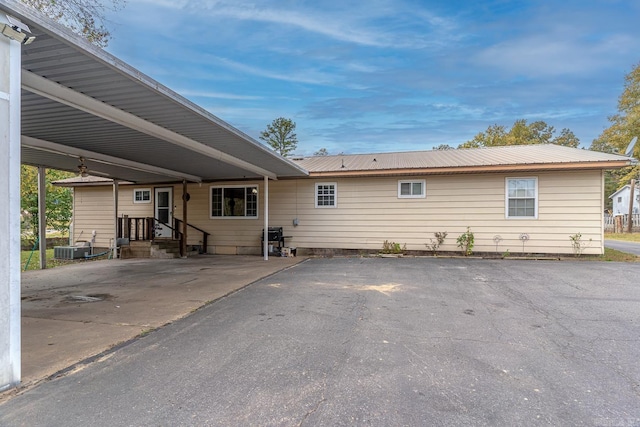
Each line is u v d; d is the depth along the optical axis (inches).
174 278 298.2
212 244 515.2
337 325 166.4
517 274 296.7
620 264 343.6
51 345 142.7
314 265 370.6
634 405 95.3
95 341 147.3
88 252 499.5
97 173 432.8
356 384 107.7
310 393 102.3
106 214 562.3
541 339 146.3
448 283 263.6
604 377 112.0
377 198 451.8
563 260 374.9
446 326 163.9
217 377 113.3
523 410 92.7
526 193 404.2
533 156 425.1
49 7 374.6
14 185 109.0
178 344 143.4
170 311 193.5
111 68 146.0
